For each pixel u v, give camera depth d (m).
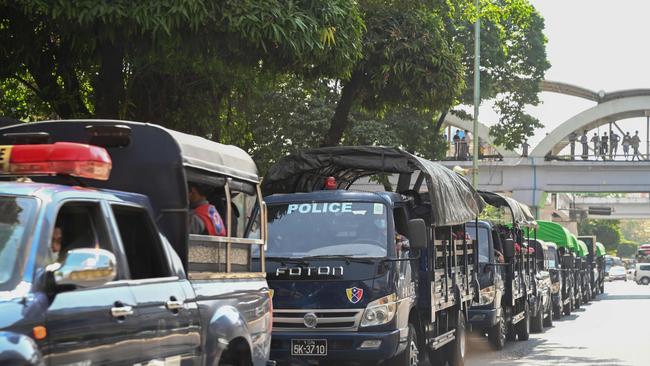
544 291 27.03
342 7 15.36
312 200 12.78
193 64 15.20
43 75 15.55
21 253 5.18
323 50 15.09
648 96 60.25
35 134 6.71
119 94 14.95
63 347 5.14
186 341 6.62
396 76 20.11
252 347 7.88
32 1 12.57
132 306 5.89
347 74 17.02
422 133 37.41
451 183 14.50
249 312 7.92
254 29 13.60
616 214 99.31
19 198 5.46
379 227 12.38
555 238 35.44
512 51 45.66
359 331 11.84
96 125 7.18
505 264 19.97
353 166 14.35
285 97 27.53
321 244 12.32
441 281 14.16
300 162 14.62
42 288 5.14
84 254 5.11
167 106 17.36
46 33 14.64
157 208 7.01
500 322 19.97
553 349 20.36
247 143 23.00
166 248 6.70
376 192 13.04
